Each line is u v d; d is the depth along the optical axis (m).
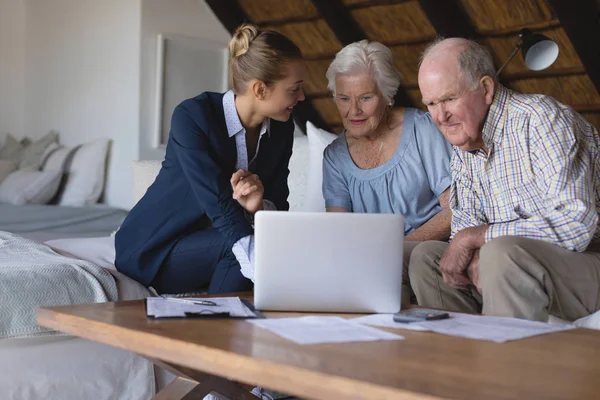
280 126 2.28
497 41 4.41
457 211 2.14
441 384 0.90
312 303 1.46
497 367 1.00
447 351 1.10
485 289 1.78
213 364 1.07
